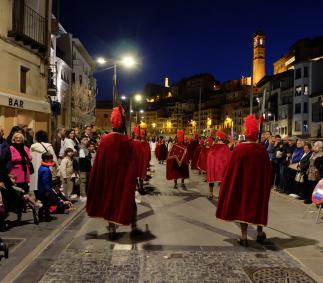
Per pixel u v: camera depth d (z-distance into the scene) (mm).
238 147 7449
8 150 8328
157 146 30234
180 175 15625
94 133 16031
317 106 51656
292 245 7375
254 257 6617
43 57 18078
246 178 7273
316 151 11484
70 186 12367
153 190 14938
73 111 42312
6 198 8125
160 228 8594
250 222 7191
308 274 5828
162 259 6426
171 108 181375
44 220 8930
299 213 10477
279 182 15055
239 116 98812
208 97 147125
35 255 6477
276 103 66812
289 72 65125
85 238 7648
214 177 12664
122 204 7395
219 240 7664
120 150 7547
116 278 5555
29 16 16750
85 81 49844
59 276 5590
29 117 16812
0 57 14430
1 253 6371
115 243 7336
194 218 9719
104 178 7531
